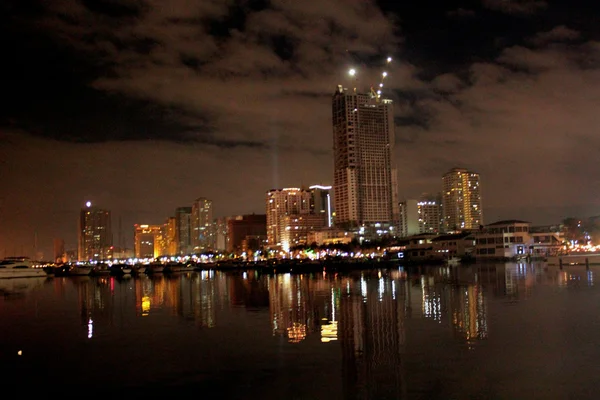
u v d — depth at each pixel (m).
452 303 56.12
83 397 26.58
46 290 107.75
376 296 68.50
